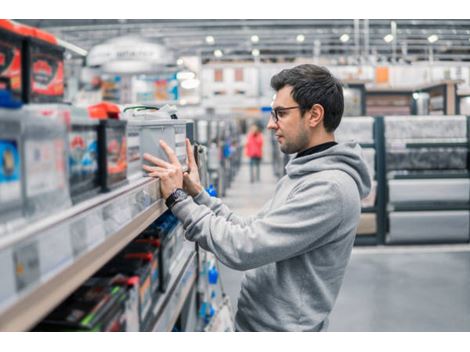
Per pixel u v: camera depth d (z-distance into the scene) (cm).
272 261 155
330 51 1783
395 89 1234
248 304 178
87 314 107
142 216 137
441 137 657
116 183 126
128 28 1415
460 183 659
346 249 166
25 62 110
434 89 1127
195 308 277
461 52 1830
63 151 97
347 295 470
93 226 100
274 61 1911
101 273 137
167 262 180
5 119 79
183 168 194
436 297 462
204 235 159
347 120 651
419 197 657
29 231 78
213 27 1473
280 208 156
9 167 80
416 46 1616
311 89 165
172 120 182
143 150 160
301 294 164
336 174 158
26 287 75
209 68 1633
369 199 666
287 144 171
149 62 852
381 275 534
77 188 105
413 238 664
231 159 1524
